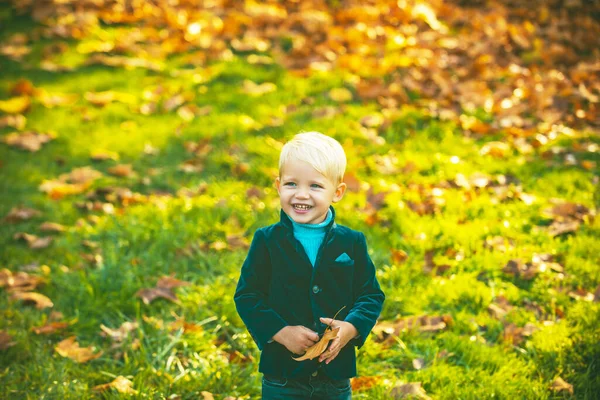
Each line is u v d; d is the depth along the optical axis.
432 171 5.74
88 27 8.23
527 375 3.55
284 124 6.43
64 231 4.91
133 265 4.45
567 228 4.85
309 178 2.51
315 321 2.50
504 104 6.90
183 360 3.67
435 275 4.45
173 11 8.62
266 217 5.03
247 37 8.13
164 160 5.95
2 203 5.23
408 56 7.74
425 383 3.48
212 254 4.62
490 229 4.89
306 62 7.61
